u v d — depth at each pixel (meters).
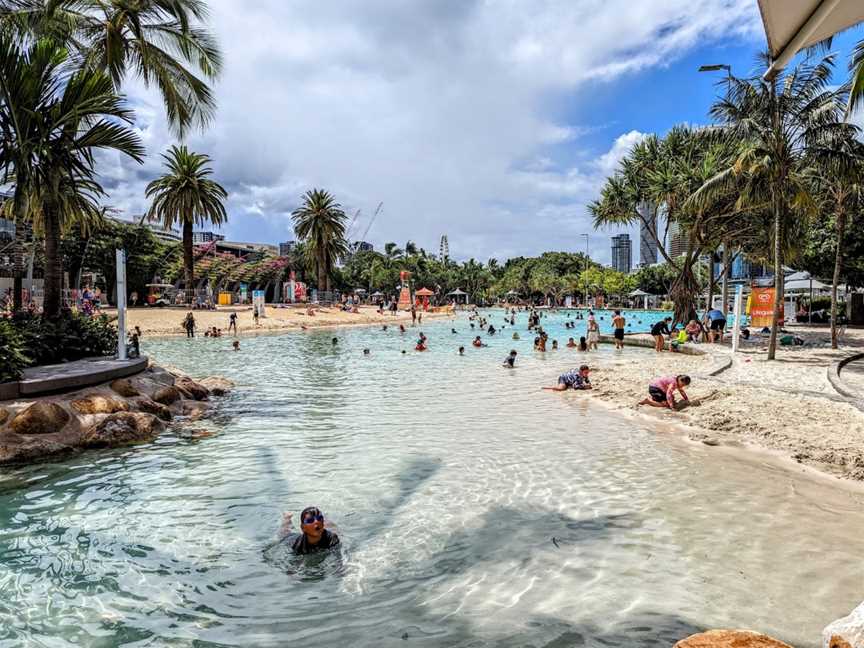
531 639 3.51
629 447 8.20
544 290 100.44
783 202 19.23
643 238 103.00
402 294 74.12
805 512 5.66
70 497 6.05
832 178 19.75
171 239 86.31
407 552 4.79
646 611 3.82
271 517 5.54
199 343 28.58
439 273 113.94
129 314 38.16
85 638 3.50
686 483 6.57
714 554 4.72
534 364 19.59
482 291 119.69
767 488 6.39
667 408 10.88
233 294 63.62
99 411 8.73
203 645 3.44
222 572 4.43
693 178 26.30
